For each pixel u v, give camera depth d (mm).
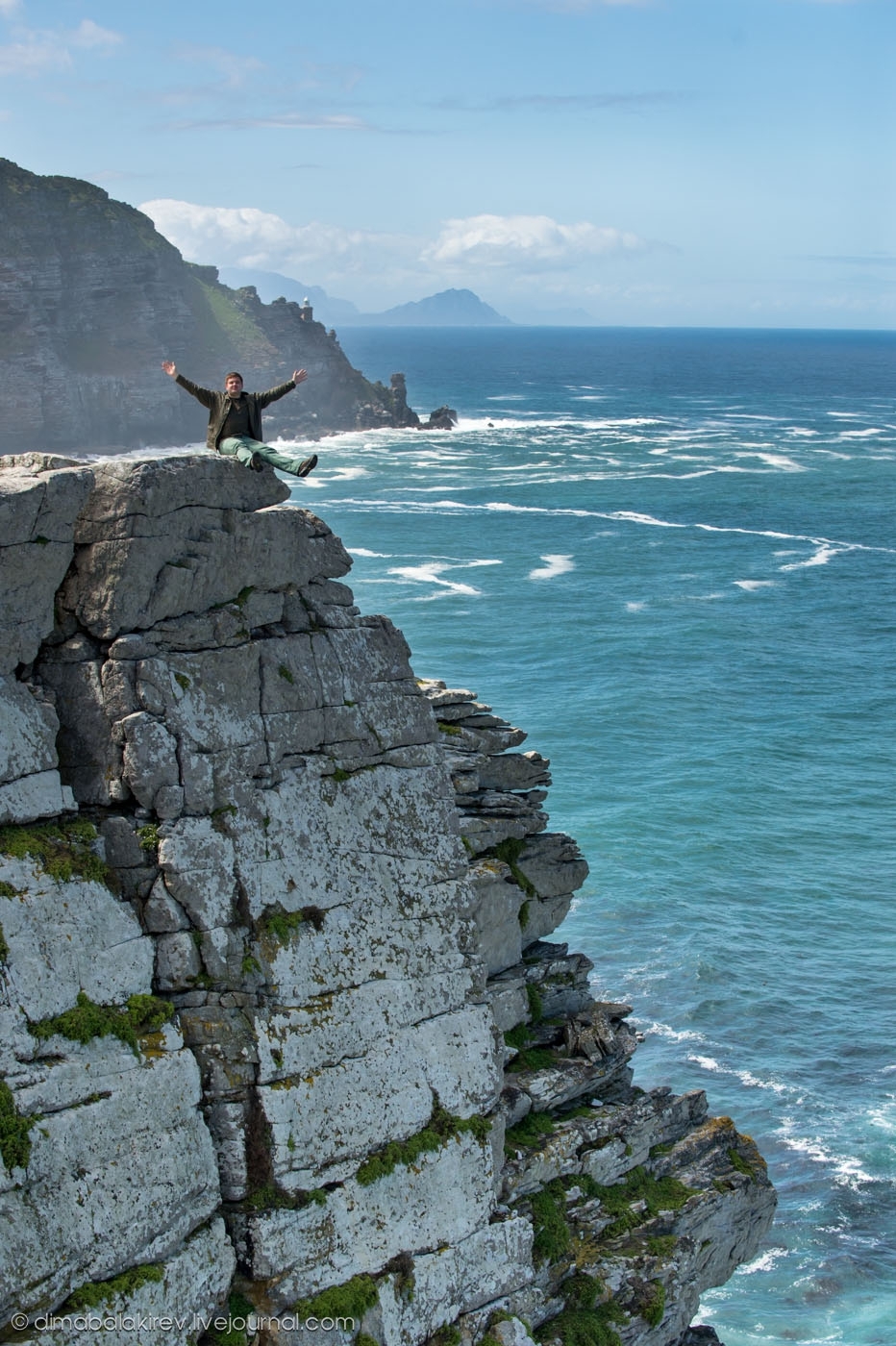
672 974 47688
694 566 119812
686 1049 43500
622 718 74938
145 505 15203
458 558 120562
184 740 15586
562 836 24000
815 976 47906
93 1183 13828
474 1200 17641
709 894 53688
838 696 80750
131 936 15055
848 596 109312
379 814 17719
